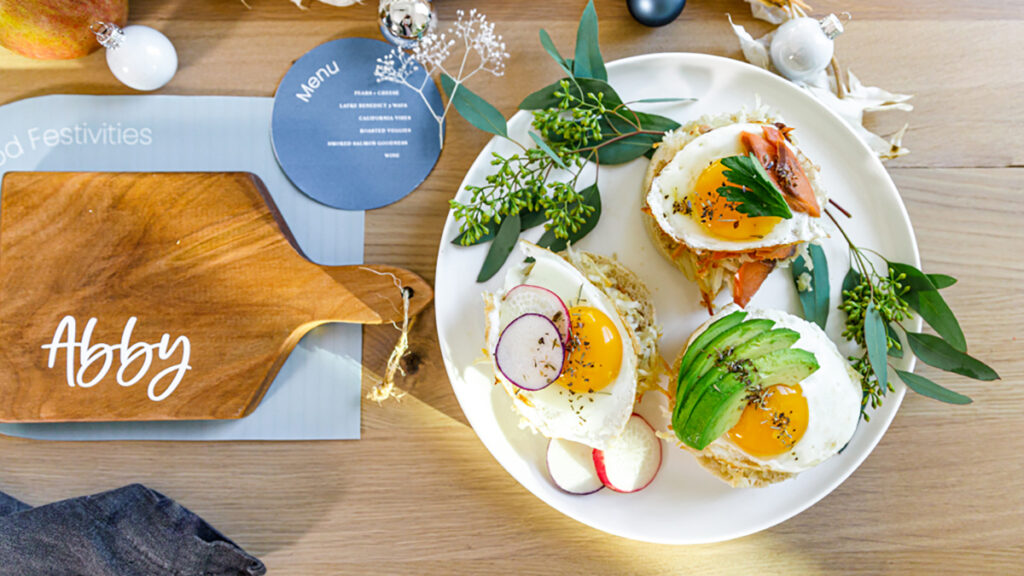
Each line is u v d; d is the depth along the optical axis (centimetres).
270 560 64
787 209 55
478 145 64
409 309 62
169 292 63
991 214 64
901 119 65
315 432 64
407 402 64
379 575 64
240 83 64
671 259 62
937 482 64
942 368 60
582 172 63
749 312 60
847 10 65
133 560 62
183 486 64
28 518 62
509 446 62
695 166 59
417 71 64
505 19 65
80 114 64
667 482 63
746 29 65
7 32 60
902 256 62
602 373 58
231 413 62
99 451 64
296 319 63
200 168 64
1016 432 64
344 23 65
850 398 59
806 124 63
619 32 65
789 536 64
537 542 64
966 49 65
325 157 64
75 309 63
